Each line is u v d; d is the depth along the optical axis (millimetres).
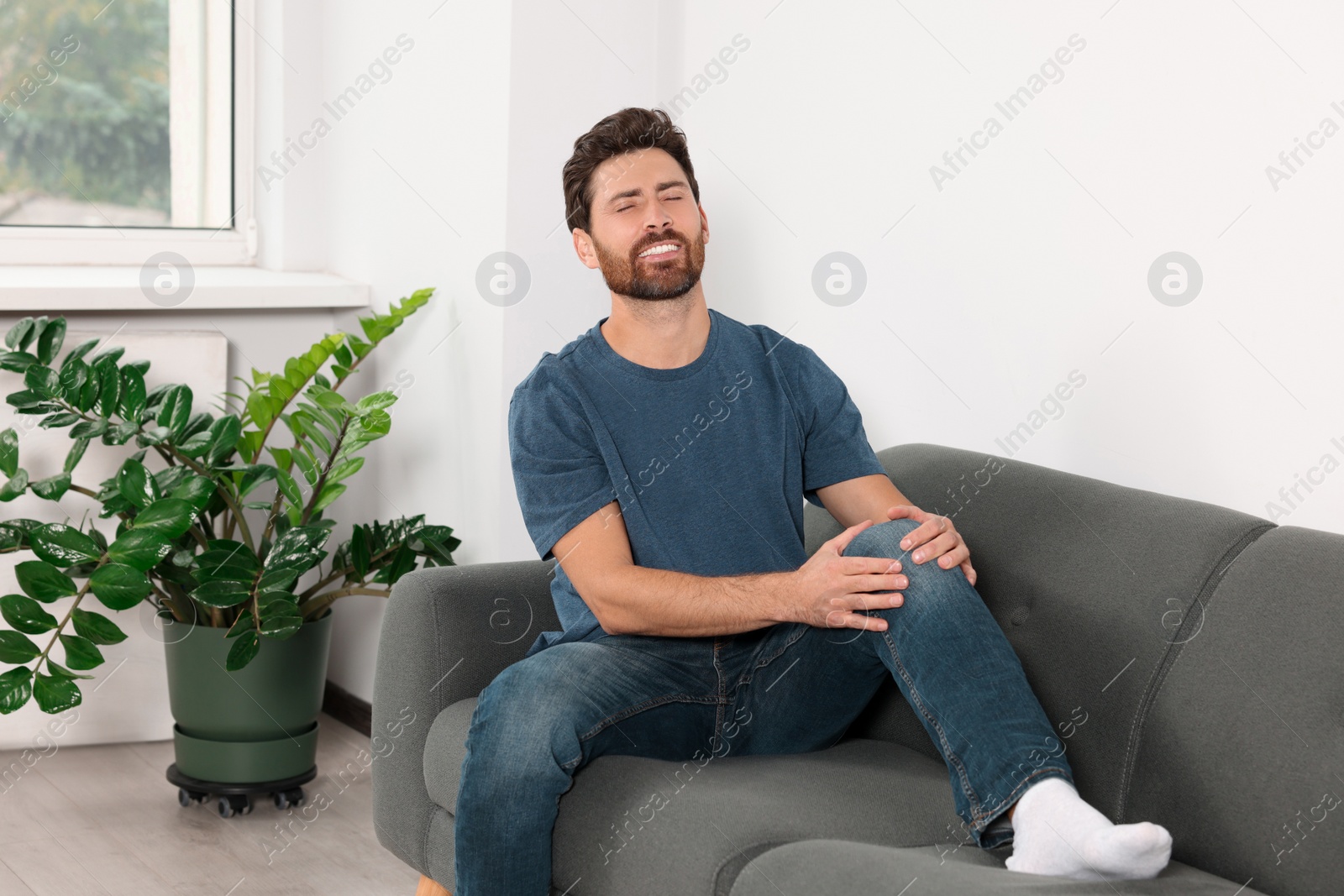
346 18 2953
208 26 3049
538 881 1513
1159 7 1739
